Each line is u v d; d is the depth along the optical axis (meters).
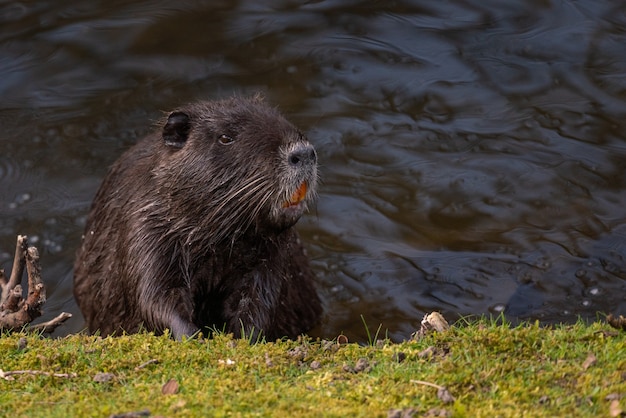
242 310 13.39
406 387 9.23
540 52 22.80
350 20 24.14
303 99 21.53
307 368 10.31
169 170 13.06
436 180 19.50
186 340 11.20
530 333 10.45
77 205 19.11
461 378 9.35
